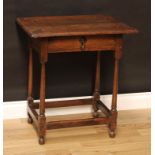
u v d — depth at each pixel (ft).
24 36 9.30
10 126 9.34
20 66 9.49
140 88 10.49
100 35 8.20
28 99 9.45
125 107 10.45
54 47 8.02
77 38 8.09
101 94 10.23
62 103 9.57
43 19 8.99
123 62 10.19
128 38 10.05
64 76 9.83
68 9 9.46
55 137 8.89
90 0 9.55
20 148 8.41
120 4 9.77
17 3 9.09
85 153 8.27
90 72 9.96
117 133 9.15
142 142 8.79
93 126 9.45
